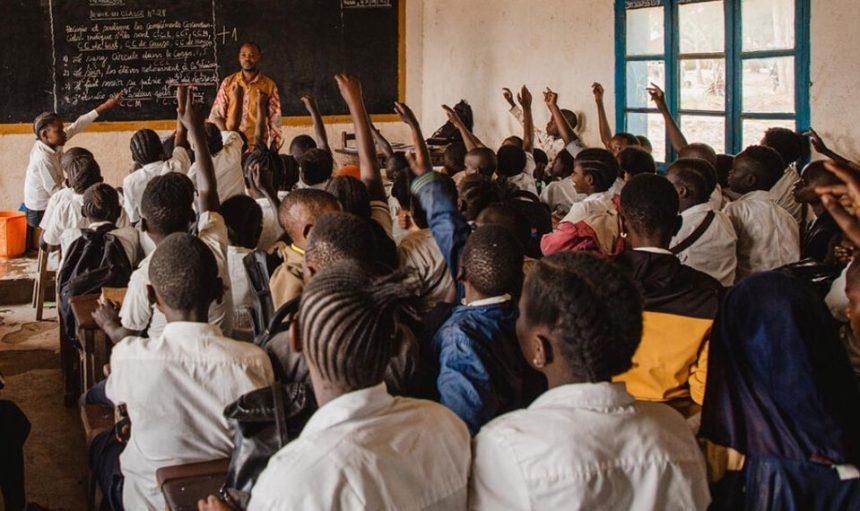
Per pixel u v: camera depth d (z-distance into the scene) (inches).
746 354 69.4
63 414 174.2
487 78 323.0
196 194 179.8
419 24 362.0
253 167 145.5
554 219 185.0
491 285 85.3
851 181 77.9
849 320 85.0
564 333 58.2
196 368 83.7
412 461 56.2
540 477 56.4
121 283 155.9
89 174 202.5
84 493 143.0
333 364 56.0
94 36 326.3
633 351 59.9
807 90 198.2
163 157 200.8
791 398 67.6
